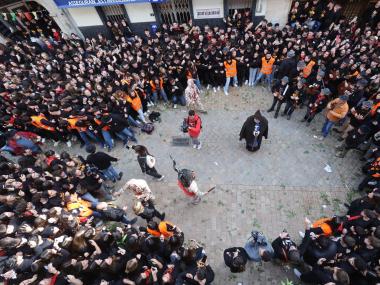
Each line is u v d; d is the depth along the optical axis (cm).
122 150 952
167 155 906
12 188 710
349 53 957
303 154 843
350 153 825
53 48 1320
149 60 1080
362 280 485
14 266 537
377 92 807
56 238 577
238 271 535
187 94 942
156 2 1213
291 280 604
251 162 842
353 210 610
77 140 1023
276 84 923
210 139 933
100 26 1423
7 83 1073
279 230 684
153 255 540
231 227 705
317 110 859
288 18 1252
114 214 672
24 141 884
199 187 801
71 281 504
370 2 1176
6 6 1433
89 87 992
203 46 1102
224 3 1245
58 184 714
